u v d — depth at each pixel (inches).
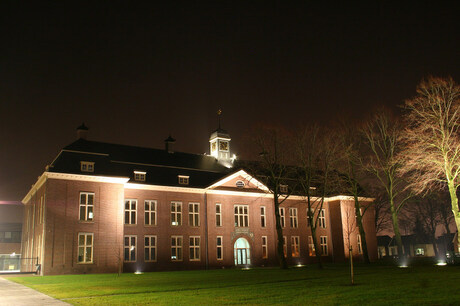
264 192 2091.5
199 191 1919.3
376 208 2605.8
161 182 1838.1
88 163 1644.9
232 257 1929.1
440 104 1168.8
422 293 572.7
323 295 597.0
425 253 3277.6
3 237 2883.9
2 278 1264.8
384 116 1640.0
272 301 553.9
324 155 1599.4
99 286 871.1
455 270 994.7
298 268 1481.3
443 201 2298.2
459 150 1150.3
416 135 1195.3
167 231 1803.6
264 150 1609.3
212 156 2225.6
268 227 2086.6
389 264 1497.3
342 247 2231.8
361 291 624.4
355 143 1701.5
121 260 1608.0
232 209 1987.0
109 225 1615.4
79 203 1578.5
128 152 1905.8
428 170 1188.5
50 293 753.6
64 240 1519.4
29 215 1969.7
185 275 1219.9
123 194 1676.9
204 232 1894.7
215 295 637.3
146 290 755.4
